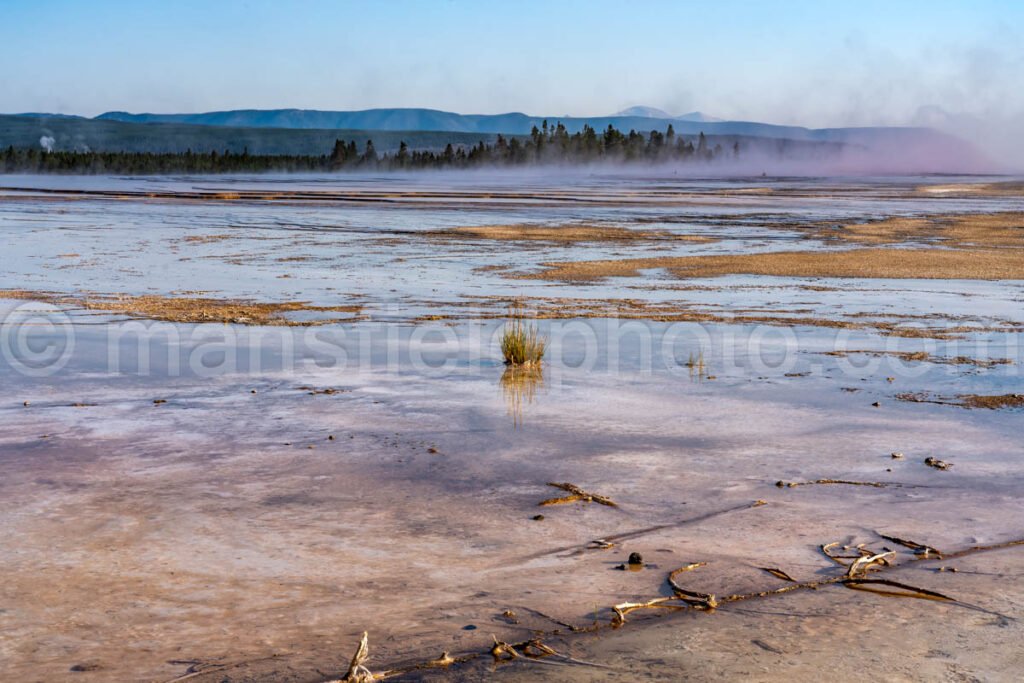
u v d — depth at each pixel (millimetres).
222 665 3904
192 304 14859
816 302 15539
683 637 4156
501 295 16188
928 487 6309
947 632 4199
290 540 5312
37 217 36562
